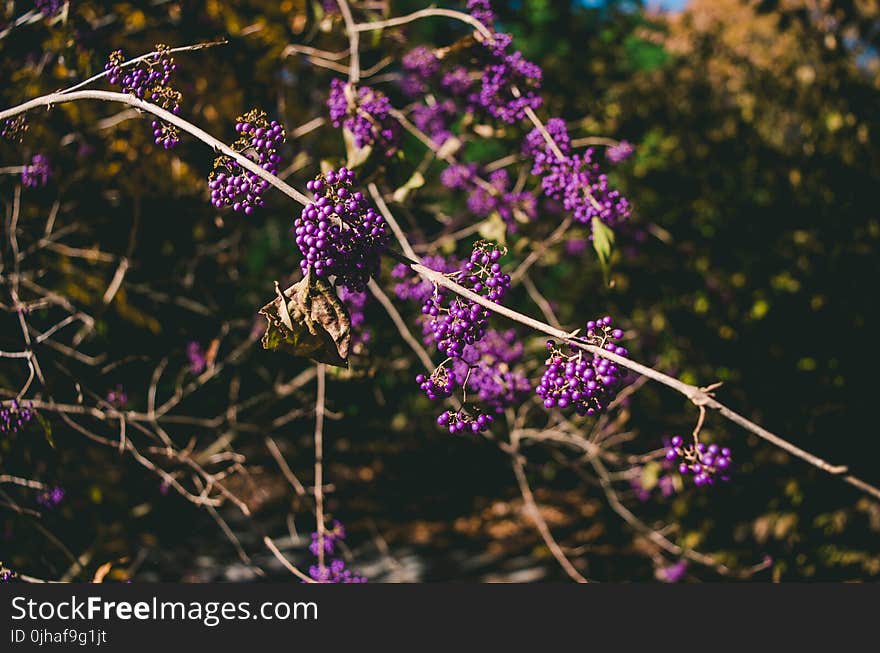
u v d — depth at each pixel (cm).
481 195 311
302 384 453
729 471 144
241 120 159
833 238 500
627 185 569
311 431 584
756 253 530
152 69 171
